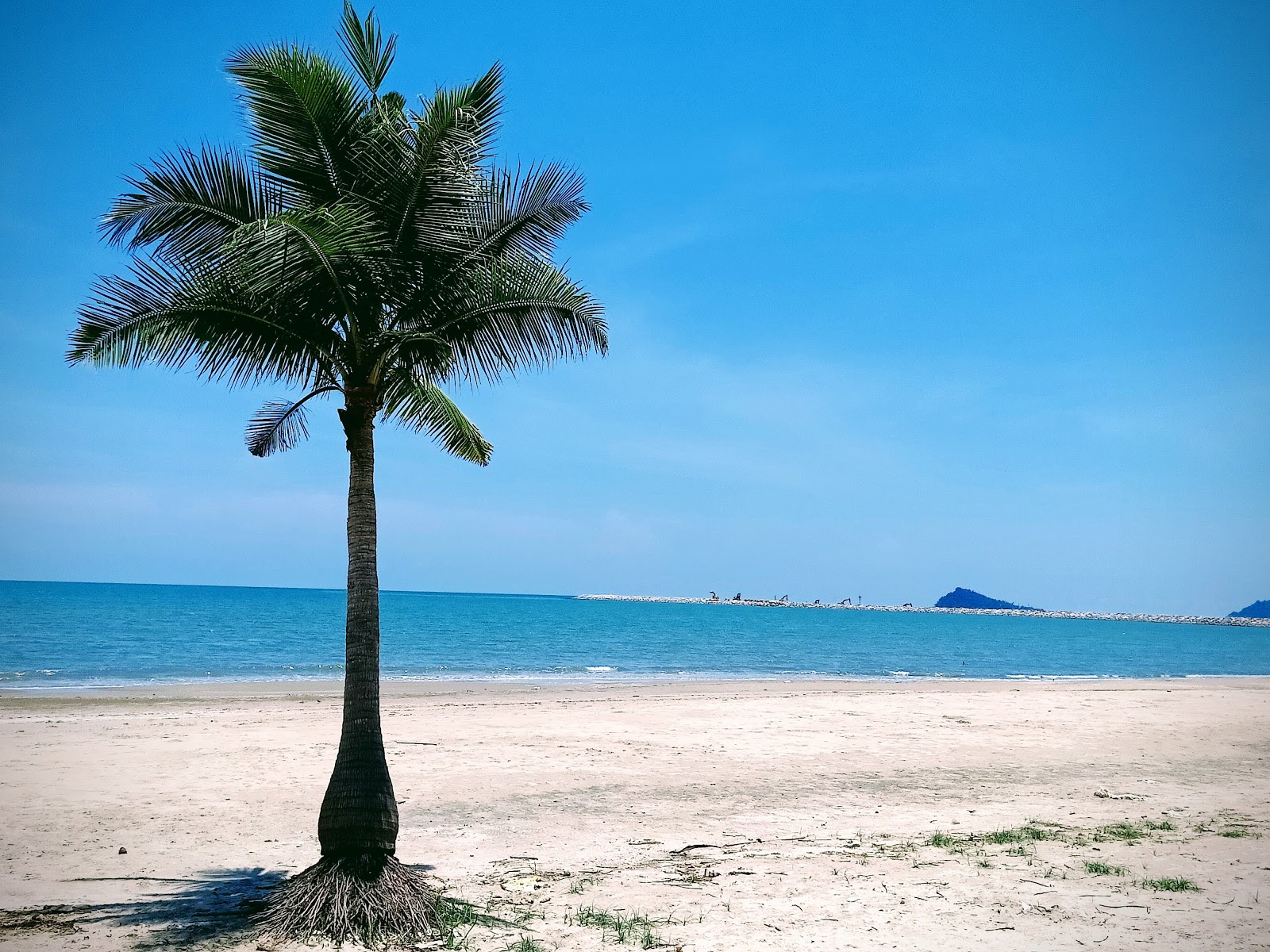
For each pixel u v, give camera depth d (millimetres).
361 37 7191
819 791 11891
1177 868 7723
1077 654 64500
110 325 6164
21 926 6180
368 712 6574
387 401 7906
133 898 6957
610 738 15992
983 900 6820
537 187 7195
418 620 91812
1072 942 5855
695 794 11594
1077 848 8555
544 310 7242
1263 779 13109
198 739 14680
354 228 6059
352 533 6719
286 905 6258
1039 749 15711
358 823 6363
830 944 5898
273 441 9125
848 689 29094
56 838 8781
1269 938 5906
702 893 7152
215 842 8836
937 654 59969
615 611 159625
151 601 127750
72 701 20953
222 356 6758
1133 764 14320
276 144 6738
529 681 31188
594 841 9141
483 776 12453
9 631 53000
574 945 5918
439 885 7457
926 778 12875
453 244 6820
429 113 6574
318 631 60844
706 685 30266
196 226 6703
